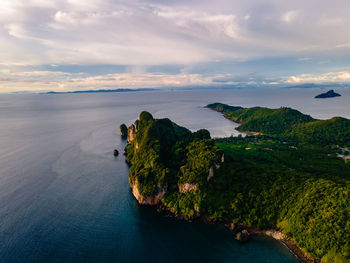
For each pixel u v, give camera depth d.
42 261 71.56
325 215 76.50
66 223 89.44
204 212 93.62
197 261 73.44
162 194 103.81
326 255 68.62
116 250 77.19
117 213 97.19
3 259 71.75
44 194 110.38
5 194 109.50
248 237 81.69
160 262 72.94
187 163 112.50
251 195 94.00
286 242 79.25
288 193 92.00
